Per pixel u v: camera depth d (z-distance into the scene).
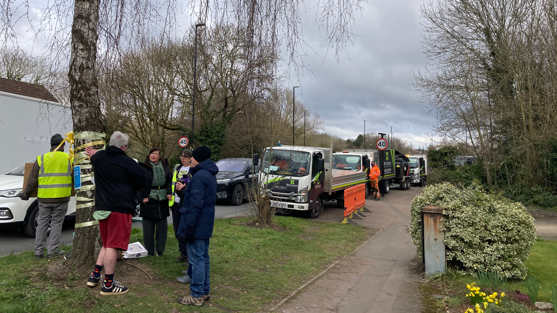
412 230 6.79
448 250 6.09
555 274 6.19
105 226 4.26
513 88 17.02
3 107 9.67
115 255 4.19
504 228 5.74
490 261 5.75
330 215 13.60
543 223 12.39
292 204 11.88
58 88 5.07
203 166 4.52
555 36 15.95
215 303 4.51
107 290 4.17
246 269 6.08
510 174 17.38
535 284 4.97
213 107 20.59
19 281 4.23
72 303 3.87
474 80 17.53
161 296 4.43
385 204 17.62
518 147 16.61
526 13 16.42
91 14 4.78
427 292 5.38
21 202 7.40
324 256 7.50
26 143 10.30
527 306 4.73
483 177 18.28
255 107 6.73
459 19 17.69
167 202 6.07
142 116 22.84
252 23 4.94
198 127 27.53
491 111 17.17
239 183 14.62
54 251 5.52
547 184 16.83
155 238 6.57
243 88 5.76
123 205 4.20
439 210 6.03
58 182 5.45
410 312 4.62
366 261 7.27
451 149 22.09
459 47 17.86
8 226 7.34
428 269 6.05
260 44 5.05
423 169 31.02
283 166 12.20
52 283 4.29
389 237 9.99
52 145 5.72
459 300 4.92
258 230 9.23
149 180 5.86
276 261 6.78
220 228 9.16
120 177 4.22
